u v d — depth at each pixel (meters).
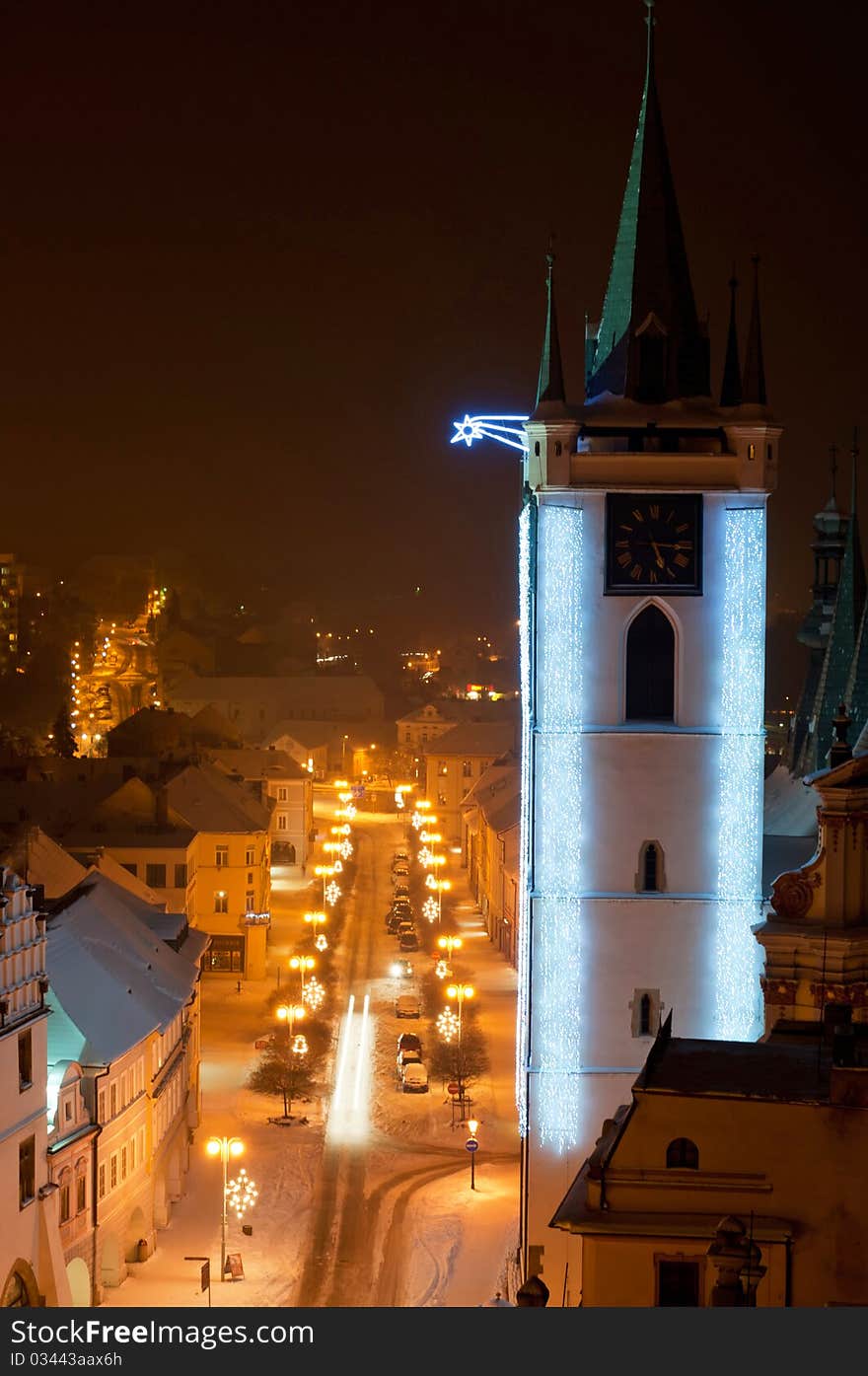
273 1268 91.81
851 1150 43.72
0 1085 74.38
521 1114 88.44
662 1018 83.88
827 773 67.06
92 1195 86.06
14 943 76.94
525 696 89.56
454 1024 138.00
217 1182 107.56
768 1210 43.88
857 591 100.81
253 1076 129.62
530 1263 82.62
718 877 83.75
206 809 171.75
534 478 82.75
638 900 83.69
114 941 106.12
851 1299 43.31
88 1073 87.19
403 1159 110.81
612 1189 44.38
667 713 84.12
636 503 82.81
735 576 83.06
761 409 82.19
